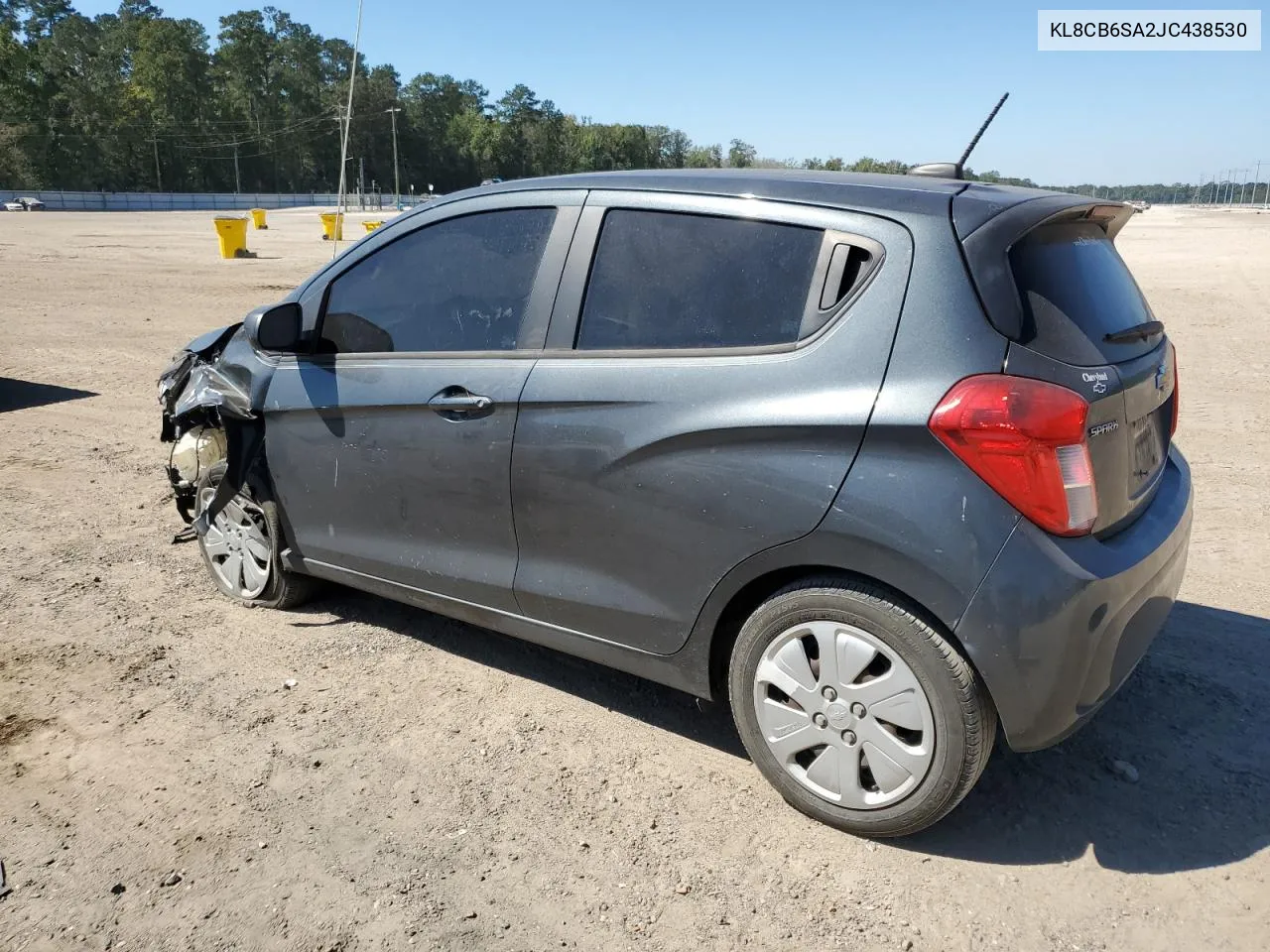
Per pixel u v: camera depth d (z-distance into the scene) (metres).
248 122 133.62
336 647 4.07
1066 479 2.47
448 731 3.43
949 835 2.88
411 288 3.63
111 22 143.62
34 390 9.30
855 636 2.69
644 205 3.13
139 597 4.54
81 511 5.76
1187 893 2.63
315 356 3.86
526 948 2.44
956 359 2.52
